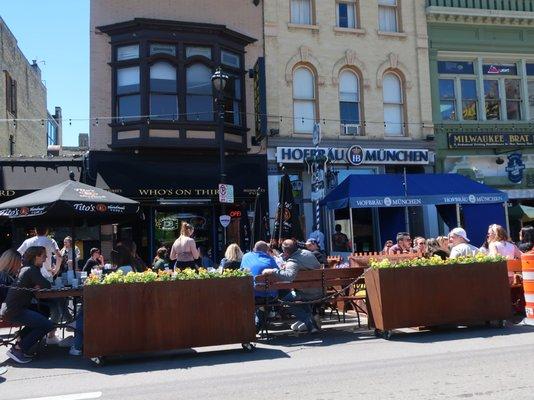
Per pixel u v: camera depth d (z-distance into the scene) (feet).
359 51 64.13
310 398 17.51
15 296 24.85
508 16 68.13
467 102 68.44
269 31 61.21
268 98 60.34
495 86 69.82
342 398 17.35
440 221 63.57
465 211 57.52
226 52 58.75
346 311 36.22
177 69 56.13
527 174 67.72
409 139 64.34
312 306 32.35
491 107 69.26
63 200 28.89
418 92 65.67
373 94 64.08
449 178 51.70
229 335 25.59
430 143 65.00
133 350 24.26
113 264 31.99
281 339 29.22
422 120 65.10
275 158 59.72
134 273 25.21
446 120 67.00
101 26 55.36
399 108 65.62
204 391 18.97
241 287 26.05
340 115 63.26
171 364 24.07
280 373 21.35
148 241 56.18
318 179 53.72
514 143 66.33
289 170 60.59
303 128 61.67
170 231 57.06
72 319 28.76
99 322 24.03
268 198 58.85
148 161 55.62
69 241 42.73
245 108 59.41
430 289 28.55
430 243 38.60
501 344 25.62
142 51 54.95
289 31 62.08
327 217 60.13
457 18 67.51
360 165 62.44
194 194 55.72
